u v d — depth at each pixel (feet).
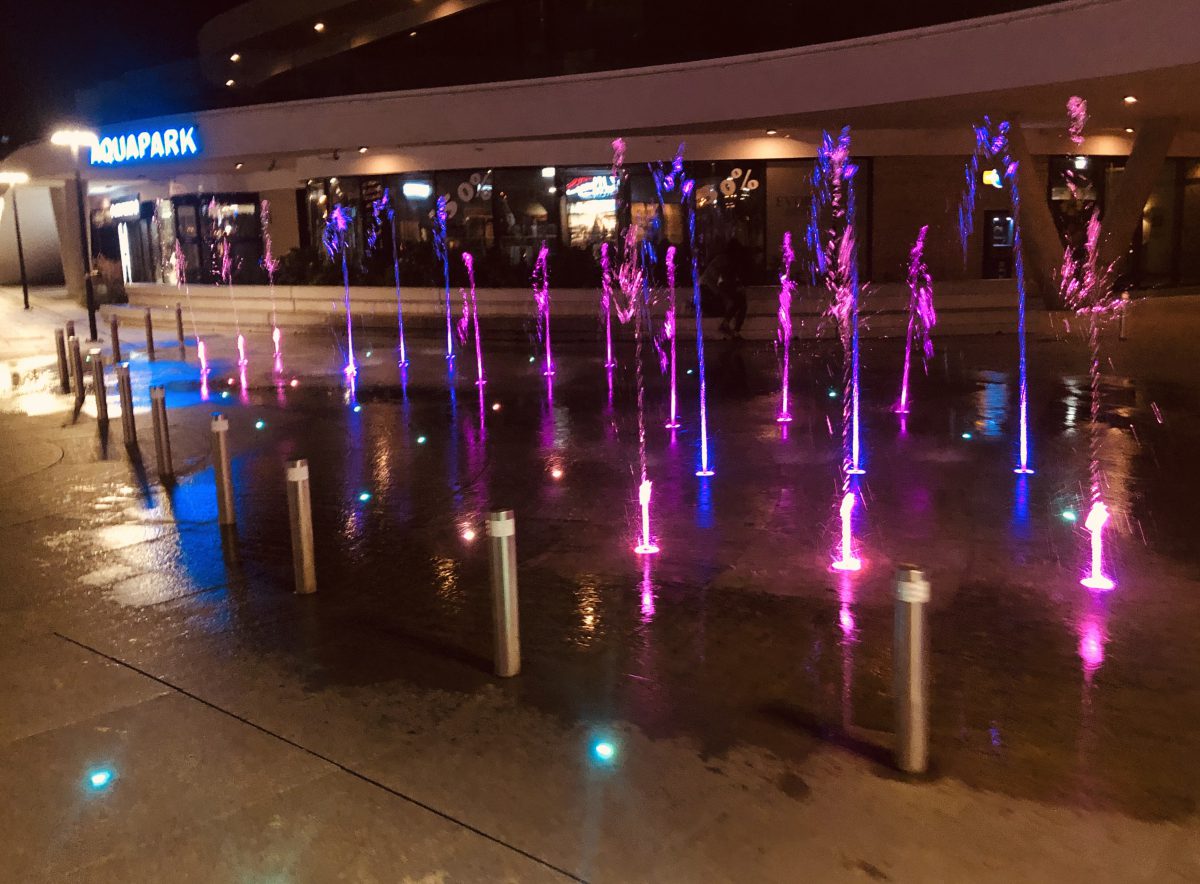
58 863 10.94
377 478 29.58
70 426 38.70
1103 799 11.80
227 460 24.12
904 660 12.23
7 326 89.71
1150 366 48.67
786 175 83.87
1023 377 44.45
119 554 22.33
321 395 46.60
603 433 36.11
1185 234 92.94
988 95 52.80
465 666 15.98
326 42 102.06
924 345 60.75
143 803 12.07
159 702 14.84
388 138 74.95
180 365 59.47
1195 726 13.56
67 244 117.80
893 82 54.80
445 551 22.27
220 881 10.55
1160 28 44.01
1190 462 29.01
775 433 35.24
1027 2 58.80
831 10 72.95
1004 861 10.62
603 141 82.84
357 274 86.43
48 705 14.82
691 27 81.87
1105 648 16.16
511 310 75.56
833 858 10.71
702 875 10.46
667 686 15.10
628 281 79.25
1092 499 25.27
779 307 68.80
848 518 22.48
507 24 90.33
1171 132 64.90
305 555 19.42
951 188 83.05
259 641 17.19
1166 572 19.74
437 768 12.73
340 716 14.26
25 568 21.43
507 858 10.80
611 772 12.56
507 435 36.14
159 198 116.67
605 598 18.98
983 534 22.59
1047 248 67.00
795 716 14.03
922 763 12.39
